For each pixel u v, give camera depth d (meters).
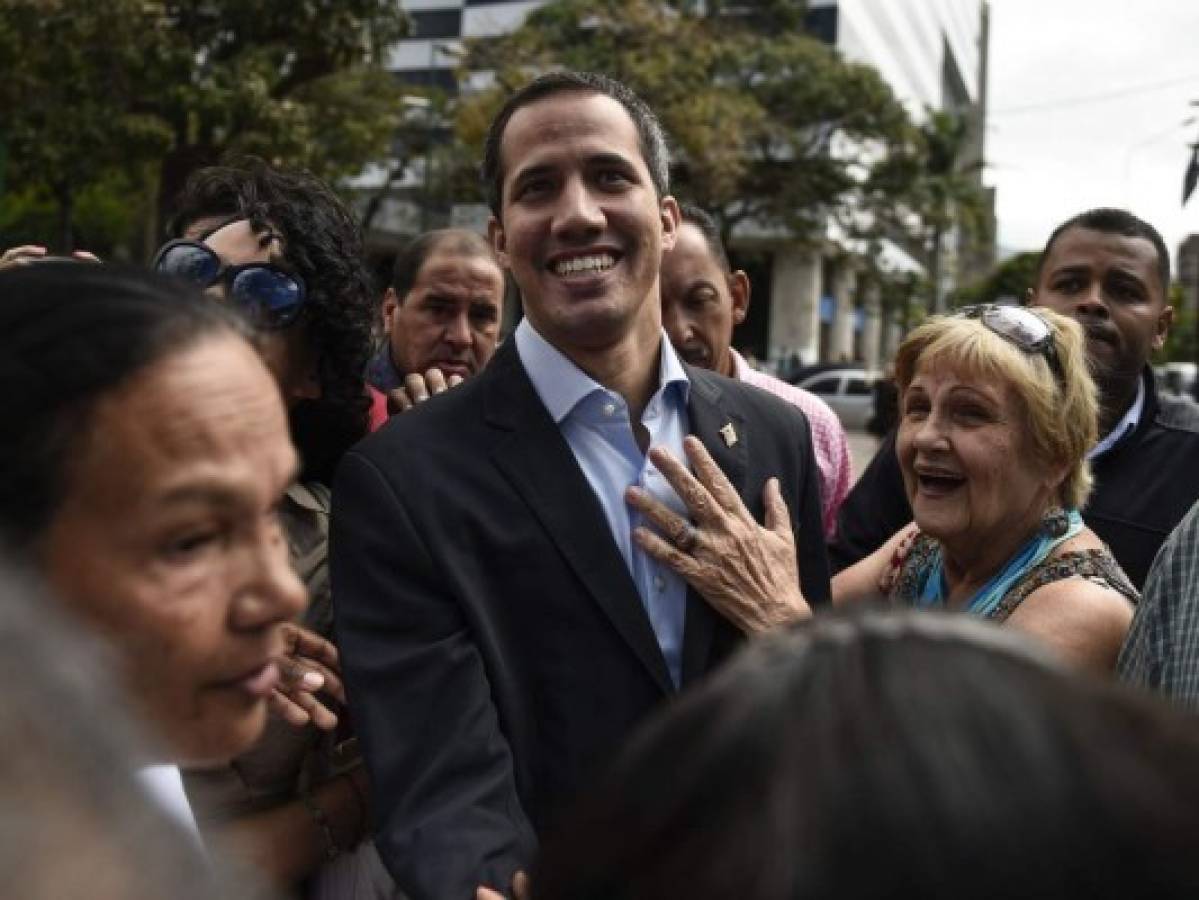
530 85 2.30
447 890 1.78
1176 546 1.98
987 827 0.51
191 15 15.00
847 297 45.78
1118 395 3.35
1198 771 0.54
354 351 2.33
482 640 2.03
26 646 0.55
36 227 27.08
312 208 2.29
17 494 1.00
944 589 2.66
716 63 28.73
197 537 1.06
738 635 2.21
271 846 2.04
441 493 2.08
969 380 2.39
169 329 1.05
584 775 2.03
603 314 2.19
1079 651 2.22
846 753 0.54
